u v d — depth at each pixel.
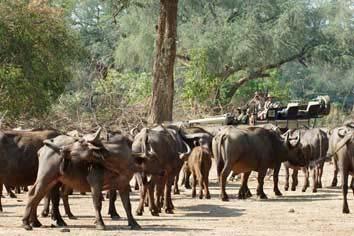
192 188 37.75
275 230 24.52
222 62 82.44
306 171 38.69
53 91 59.66
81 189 23.78
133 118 55.22
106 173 23.62
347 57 89.25
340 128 32.50
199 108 68.00
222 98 78.81
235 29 83.81
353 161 29.14
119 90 70.19
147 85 71.88
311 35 88.69
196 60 73.00
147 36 87.81
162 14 52.38
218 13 87.00
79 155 23.25
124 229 23.98
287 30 84.31
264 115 49.59
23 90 54.44
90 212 28.75
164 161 28.33
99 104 57.31
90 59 76.69
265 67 87.00
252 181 44.59
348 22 88.94
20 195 35.75
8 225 24.80
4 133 25.08
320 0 90.25
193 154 34.72
